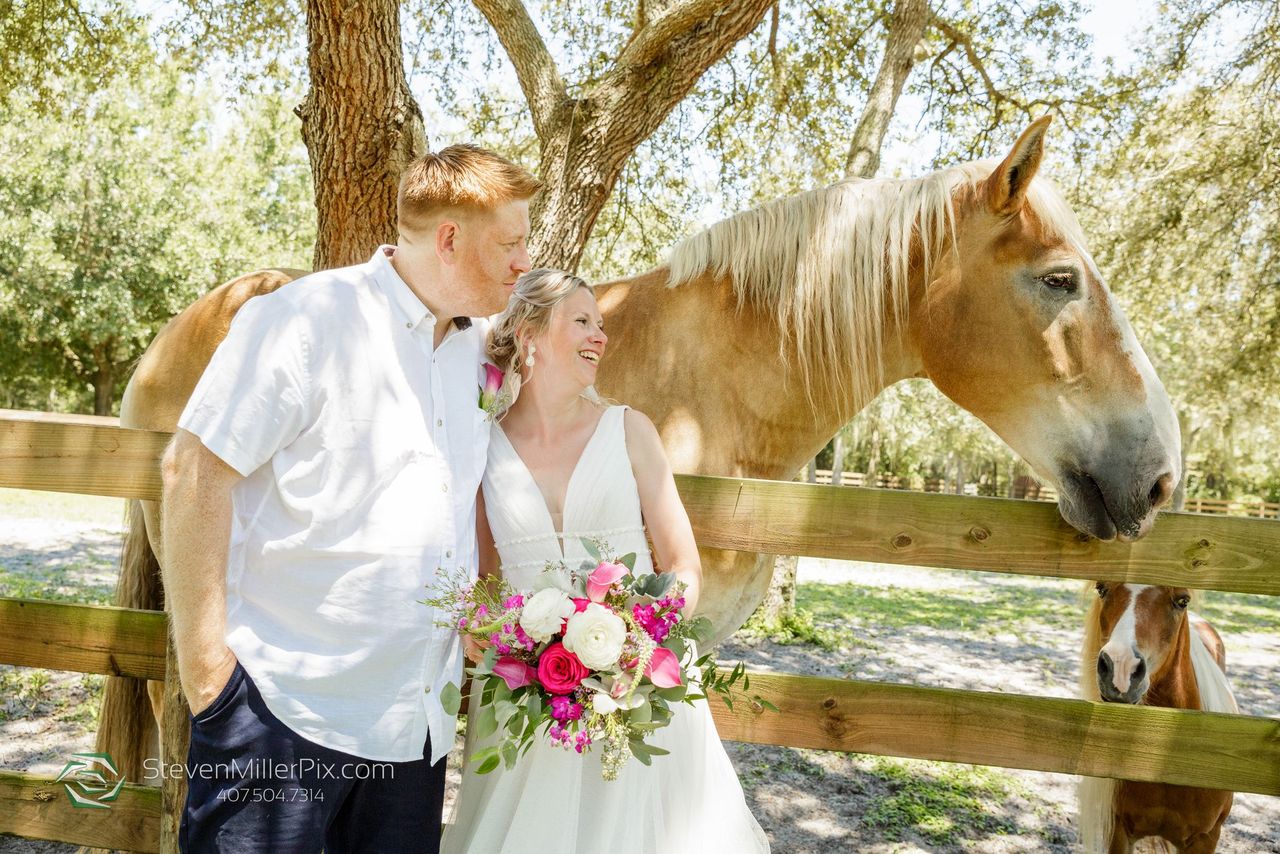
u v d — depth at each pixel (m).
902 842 3.45
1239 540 1.92
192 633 1.36
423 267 1.51
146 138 18.86
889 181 2.29
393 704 1.45
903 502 1.94
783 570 7.29
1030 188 2.12
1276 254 9.89
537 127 5.03
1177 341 12.27
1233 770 1.91
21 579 6.67
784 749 4.50
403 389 1.49
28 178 17.86
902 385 16.80
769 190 9.12
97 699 4.39
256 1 7.05
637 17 6.32
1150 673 2.59
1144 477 1.91
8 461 2.03
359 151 3.42
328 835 1.60
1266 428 14.18
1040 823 3.67
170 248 18.64
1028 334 2.05
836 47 8.52
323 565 1.43
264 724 1.39
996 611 9.33
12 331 19.09
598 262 10.07
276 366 1.39
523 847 1.59
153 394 2.49
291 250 20.59
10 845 2.94
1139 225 10.53
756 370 2.27
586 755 1.63
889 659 6.54
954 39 9.09
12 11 6.74
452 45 7.64
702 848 1.68
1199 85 9.86
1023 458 2.13
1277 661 7.42
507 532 1.66
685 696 1.46
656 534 1.70
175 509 1.36
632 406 2.24
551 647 1.42
